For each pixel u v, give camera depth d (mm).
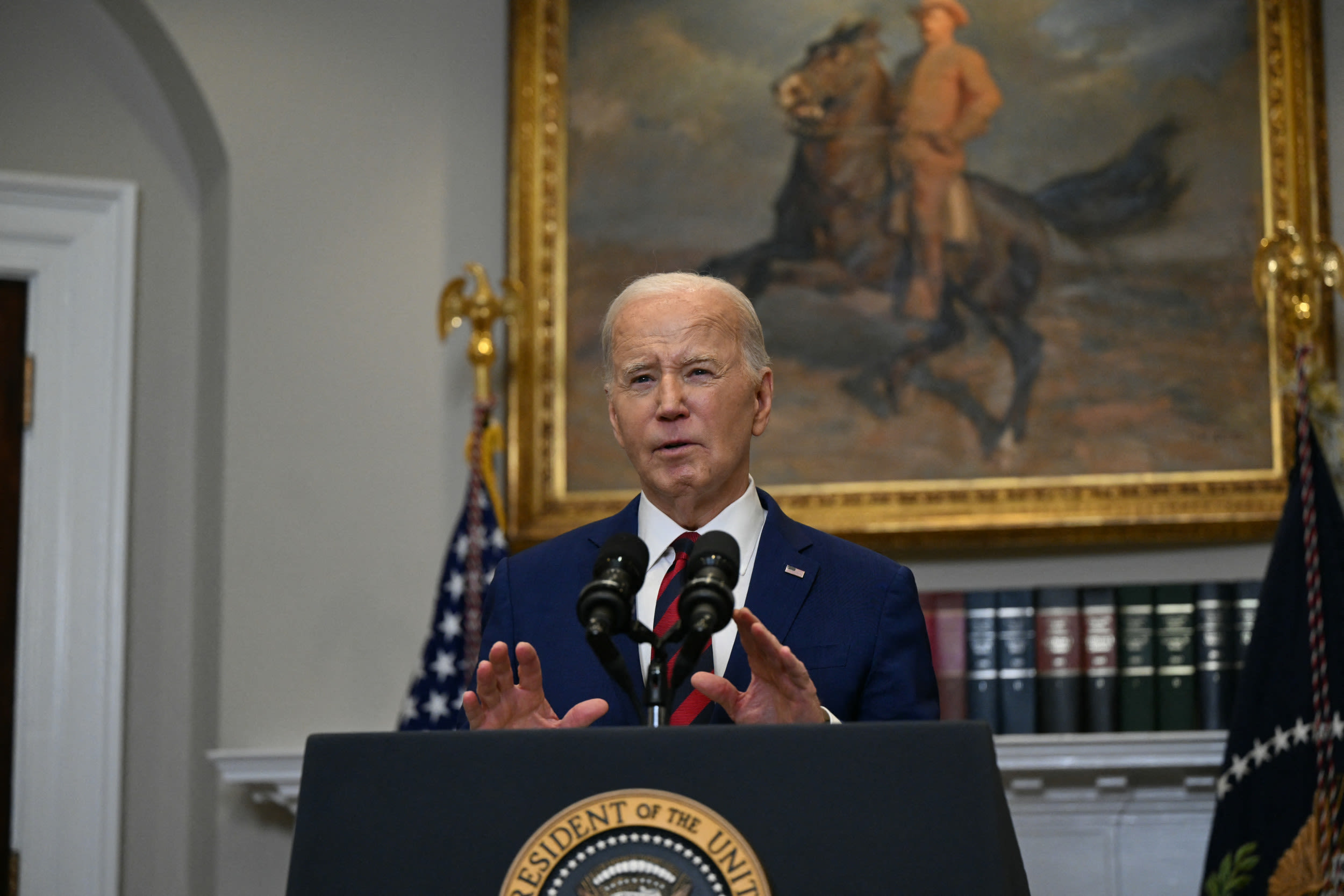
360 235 6691
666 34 6805
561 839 1710
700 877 1683
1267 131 6445
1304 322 5633
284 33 6789
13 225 6609
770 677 2229
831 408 6418
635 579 2371
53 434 6555
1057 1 6672
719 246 6617
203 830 6273
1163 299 6375
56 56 6863
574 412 6508
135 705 6512
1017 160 6562
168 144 6926
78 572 6488
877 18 6742
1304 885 5023
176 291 6848
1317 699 5164
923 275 6500
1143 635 5773
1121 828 5809
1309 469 5449
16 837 6266
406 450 6543
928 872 1693
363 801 1781
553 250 6637
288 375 6535
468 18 6938
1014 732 5770
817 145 6660
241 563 6363
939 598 5918
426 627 6402
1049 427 6312
